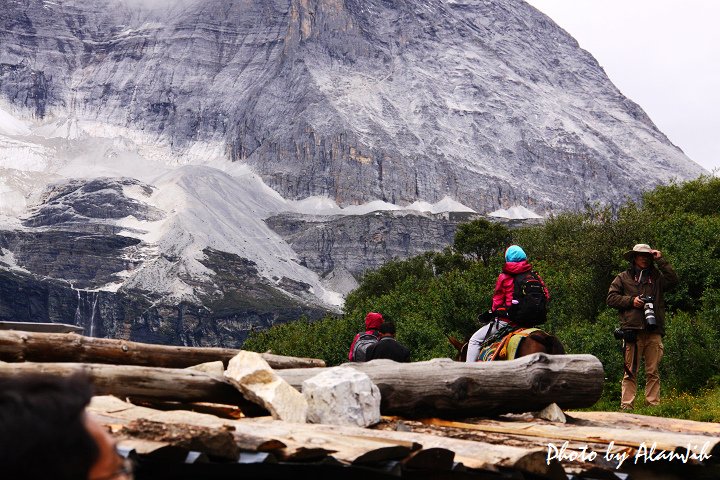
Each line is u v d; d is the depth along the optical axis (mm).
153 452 8609
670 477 12961
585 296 81688
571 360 16547
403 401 15156
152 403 13508
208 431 9047
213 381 13664
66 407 3812
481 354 19922
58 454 3766
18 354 14438
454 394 15383
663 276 32844
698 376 45281
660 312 32812
